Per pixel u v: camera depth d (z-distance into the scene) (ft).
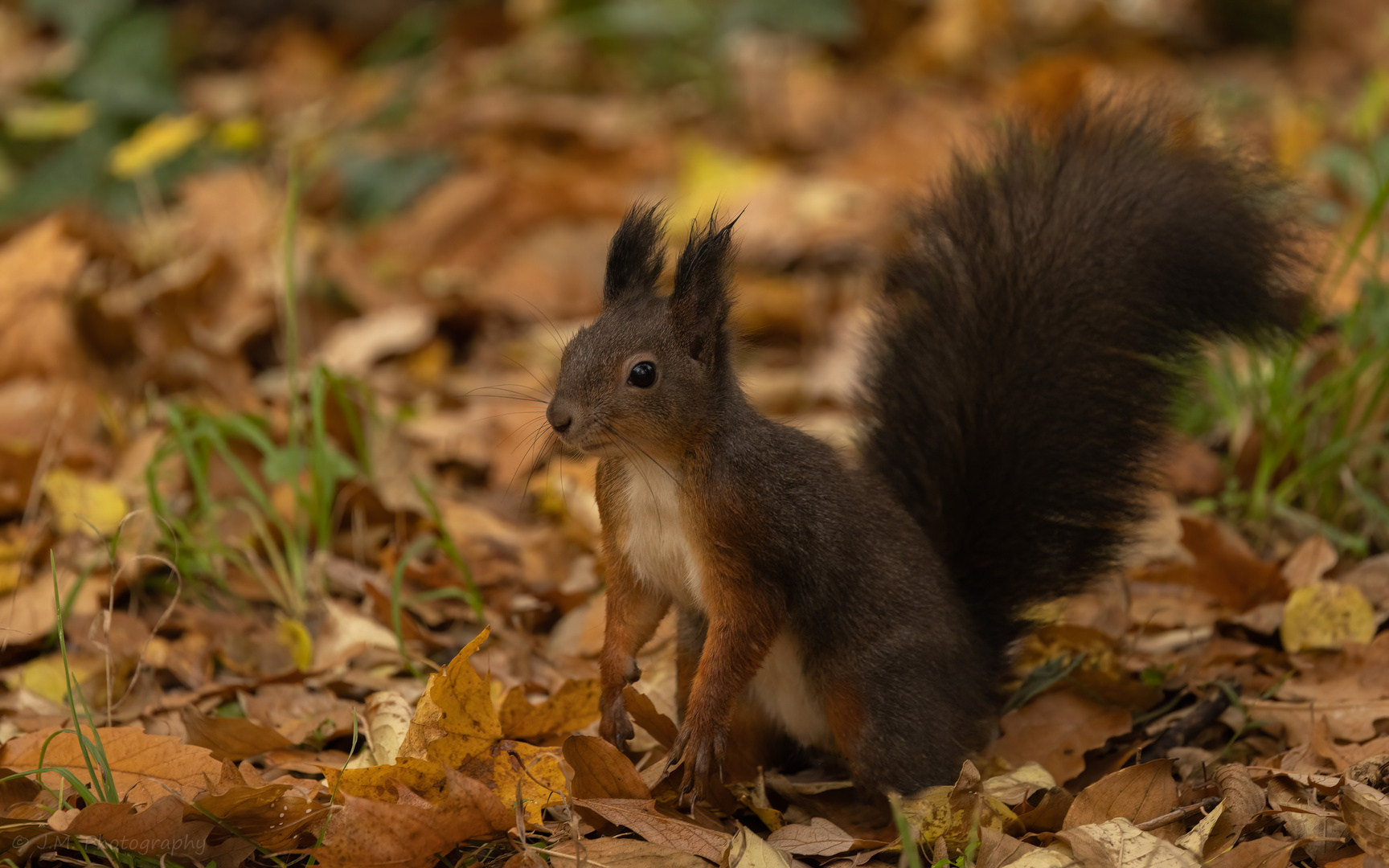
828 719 24.81
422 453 39.01
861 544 24.49
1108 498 28.02
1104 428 28.12
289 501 35.04
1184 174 29.35
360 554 34.53
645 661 30.04
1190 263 28.43
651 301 24.58
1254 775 23.65
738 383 24.88
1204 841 21.49
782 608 24.00
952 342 28.66
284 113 66.23
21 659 30.07
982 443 28.04
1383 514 32.58
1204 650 29.27
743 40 68.64
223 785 22.89
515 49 70.74
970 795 22.38
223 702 28.37
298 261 47.60
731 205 55.11
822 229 53.21
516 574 34.24
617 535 24.67
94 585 31.48
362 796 22.20
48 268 41.98
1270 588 30.96
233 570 33.55
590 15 71.51
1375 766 23.08
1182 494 36.40
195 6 73.77
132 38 62.95
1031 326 28.30
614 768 22.54
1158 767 22.79
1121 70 68.13
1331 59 69.87
